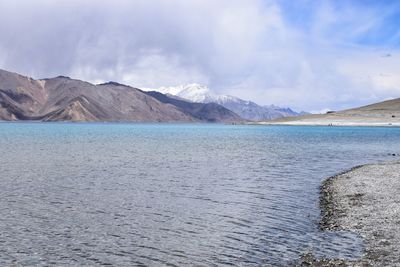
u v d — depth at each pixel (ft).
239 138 471.21
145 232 80.02
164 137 500.33
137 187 132.05
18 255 67.21
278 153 266.16
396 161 195.83
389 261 60.39
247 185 136.26
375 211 90.12
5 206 102.12
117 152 268.00
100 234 78.69
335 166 192.65
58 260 65.26
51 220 88.89
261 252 67.87
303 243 71.61
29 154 247.91
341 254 65.10
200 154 257.14
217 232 79.82
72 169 178.19
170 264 63.57
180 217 91.71
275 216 91.97
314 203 106.11
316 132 638.94
